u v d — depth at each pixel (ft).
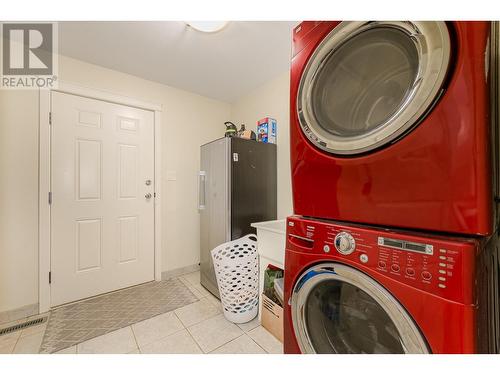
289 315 3.25
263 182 7.38
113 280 7.38
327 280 2.85
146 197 8.05
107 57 6.70
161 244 8.34
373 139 2.44
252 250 6.03
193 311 6.21
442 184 2.04
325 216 2.94
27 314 5.93
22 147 5.95
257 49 6.37
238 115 9.77
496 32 2.27
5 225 5.73
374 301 2.57
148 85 8.10
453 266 1.90
